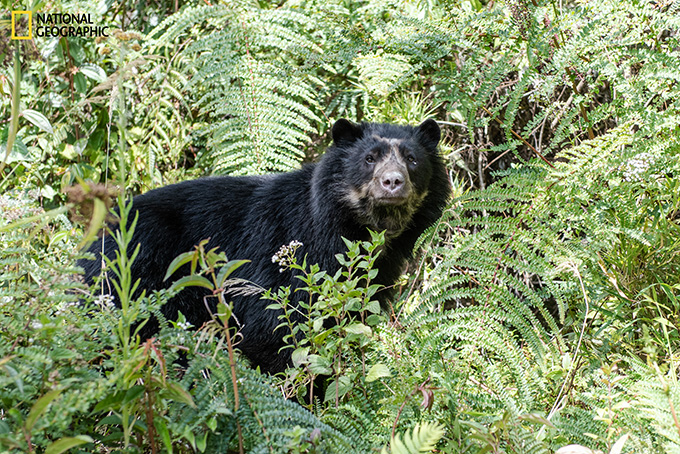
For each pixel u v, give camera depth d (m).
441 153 8.01
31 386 3.32
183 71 9.46
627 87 6.49
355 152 7.38
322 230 7.19
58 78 9.23
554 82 6.61
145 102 9.78
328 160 7.46
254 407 3.73
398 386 4.61
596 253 6.02
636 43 6.91
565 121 6.83
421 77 9.49
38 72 8.96
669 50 6.69
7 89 7.77
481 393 4.88
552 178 6.04
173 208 7.41
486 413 4.37
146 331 6.78
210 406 3.55
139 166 9.63
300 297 6.88
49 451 2.96
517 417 4.09
